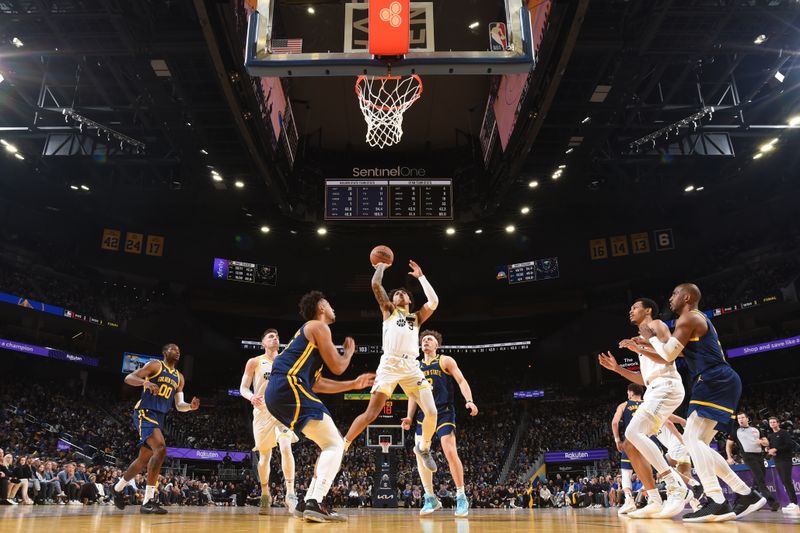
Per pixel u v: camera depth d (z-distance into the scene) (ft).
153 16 58.44
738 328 111.24
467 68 29.25
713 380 15.38
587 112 74.69
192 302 125.90
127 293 119.34
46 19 58.29
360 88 59.36
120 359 116.57
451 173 104.53
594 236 121.19
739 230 110.01
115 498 23.62
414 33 29.63
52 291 106.42
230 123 75.46
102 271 115.14
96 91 78.02
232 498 83.30
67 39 61.67
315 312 14.69
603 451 105.19
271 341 24.93
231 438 117.08
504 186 85.76
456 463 22.61
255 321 136.87
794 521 15.34
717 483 15.20
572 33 53.36
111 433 100.53
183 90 68.28
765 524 13.89
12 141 86.48
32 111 81.66
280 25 36.04
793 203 104.06
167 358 23.90
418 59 28.86
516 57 28.84
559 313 131.23
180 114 75.20
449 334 140.26
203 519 17.62
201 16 50.67
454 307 132.05
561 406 128.67
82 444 89.81
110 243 114.01
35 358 106.73
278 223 115.85
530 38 29.14
